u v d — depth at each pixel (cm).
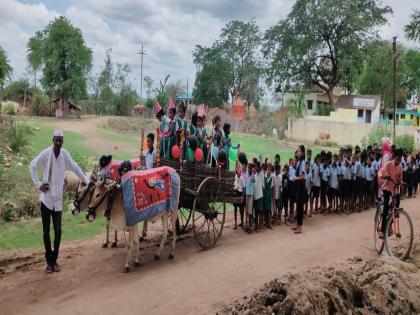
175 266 804
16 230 1055
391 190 866
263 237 1018
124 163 849
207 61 6538
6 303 653
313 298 505
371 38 4909
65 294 680
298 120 4484
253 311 521
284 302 500
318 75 5175
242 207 1105
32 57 6438
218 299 630
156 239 998
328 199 1312
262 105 7256
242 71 6494
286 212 1185
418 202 1561
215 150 1008
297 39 4906
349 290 558
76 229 1077
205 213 959
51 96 6078
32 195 1311
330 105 5128
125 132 4244
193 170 937
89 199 780
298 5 4884
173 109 972
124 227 790
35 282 735
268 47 5188
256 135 4828
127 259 782
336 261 803
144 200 799
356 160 1367
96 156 2448
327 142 4097
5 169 1658
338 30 4872
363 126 3903
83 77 6019
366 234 1048
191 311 592
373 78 5009
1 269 798
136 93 6856
